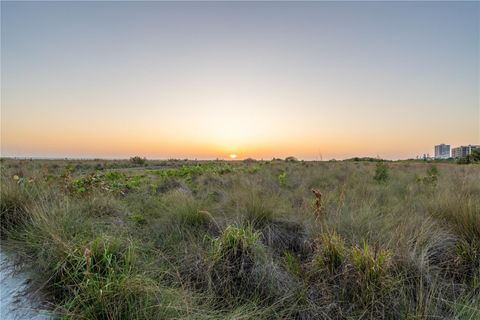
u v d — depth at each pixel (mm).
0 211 3160
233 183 6309
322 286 2352
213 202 4809
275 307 2191
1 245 2818
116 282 1909
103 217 3760
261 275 2418
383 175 8305
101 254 2248
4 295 2057
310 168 12203
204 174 9266
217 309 2205
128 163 26172
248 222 3123
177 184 7074
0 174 5109
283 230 3414
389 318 2090
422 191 5863
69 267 2184
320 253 2611
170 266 2600
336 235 2799
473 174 8008
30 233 2760
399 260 2443
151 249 2908
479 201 3840
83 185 4984
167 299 1992
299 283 2422
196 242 3057
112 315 1790
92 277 1949
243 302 2297
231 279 2434
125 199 5250
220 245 2555
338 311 2145
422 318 2004
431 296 2145
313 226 3277
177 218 3613
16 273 2332
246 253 2551
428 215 3678
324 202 4113
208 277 2396
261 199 3951
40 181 4414
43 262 2314
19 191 3605
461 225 3045
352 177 7789
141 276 2064
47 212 3082
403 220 3387
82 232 2877
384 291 2152
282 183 6863
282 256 3051
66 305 1900
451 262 2656
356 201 4355
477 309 2053
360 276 2217
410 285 2316
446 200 3922
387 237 2879
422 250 2473
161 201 4766
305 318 2133
